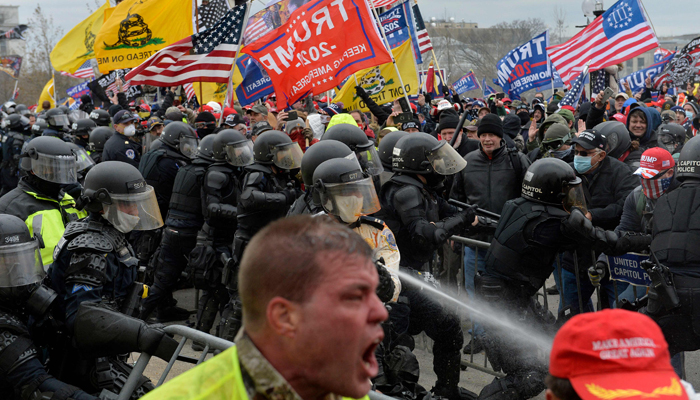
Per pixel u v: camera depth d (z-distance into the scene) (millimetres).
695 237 3646
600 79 12492
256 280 1147
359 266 1157
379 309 1182
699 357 5477
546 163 3973
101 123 10062
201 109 9289
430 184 4312
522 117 11023
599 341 1246
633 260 4508
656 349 1243
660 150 4398
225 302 5617
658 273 3703
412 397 3570
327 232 1175
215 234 5512
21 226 2865
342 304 1131
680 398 1198
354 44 7570
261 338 1168
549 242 3939
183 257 5898
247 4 8023
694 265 3656
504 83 14172
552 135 6445
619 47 9547
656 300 3740
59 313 3119
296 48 7727
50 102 16328
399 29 10695
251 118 9906
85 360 3146
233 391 1176
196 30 9352
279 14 10570
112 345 2936
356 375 1155
